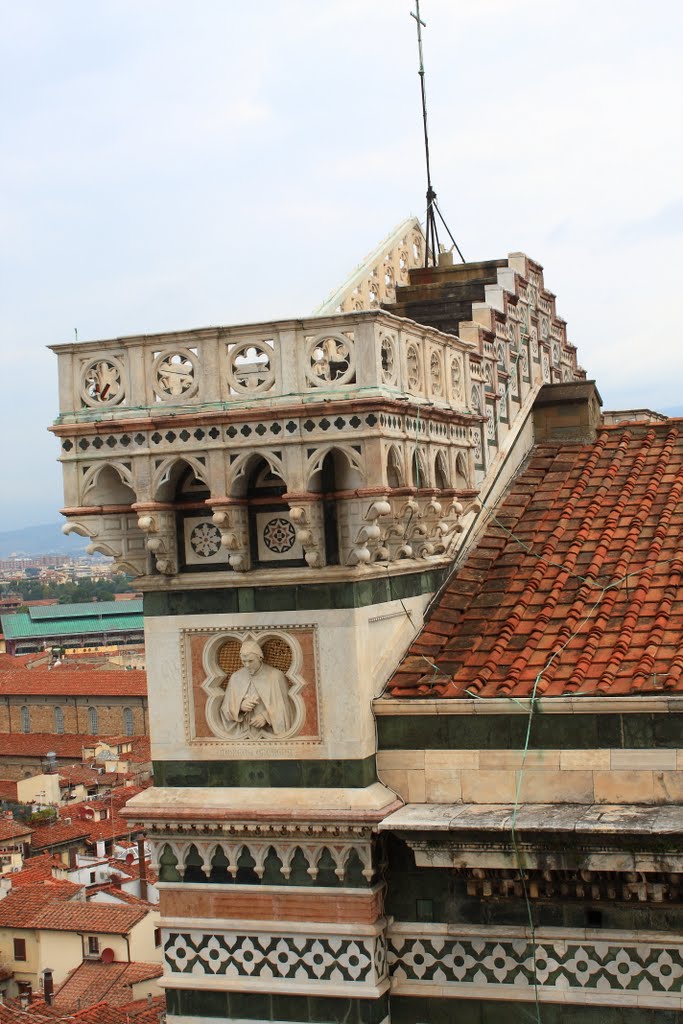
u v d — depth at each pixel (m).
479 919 16.52
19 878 103.56
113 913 89.44
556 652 16.98
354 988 16.42
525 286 22.77
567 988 16.09
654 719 15.84
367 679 16.75
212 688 17.08
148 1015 67.50
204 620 17.03
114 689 195.62
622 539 19.23
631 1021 15.87
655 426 22.41
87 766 166.25
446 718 16.70
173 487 16.91
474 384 19.73
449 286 23.47
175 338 16.38
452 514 18.48
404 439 16.38
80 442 16.73
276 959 16.78
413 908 16.75
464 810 16.19
